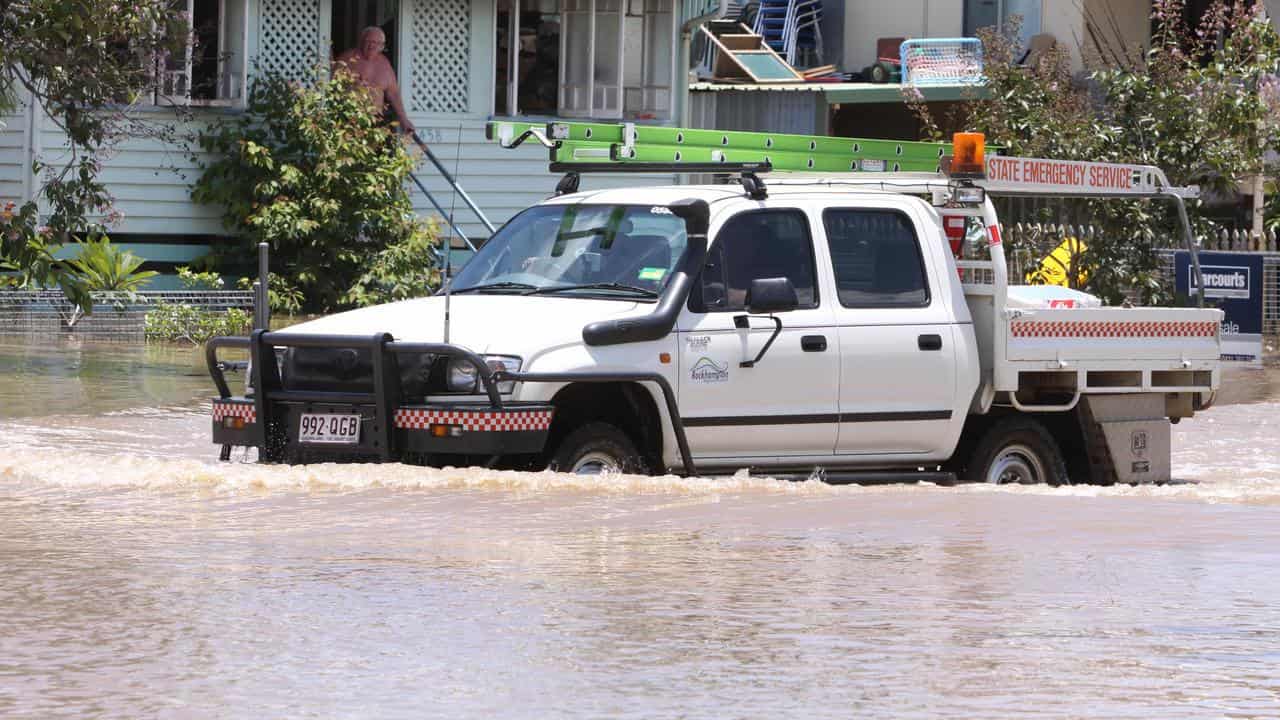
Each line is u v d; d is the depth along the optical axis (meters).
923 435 23.89
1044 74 54.03
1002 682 11.99
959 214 24.92
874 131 81.50
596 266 22.72
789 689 11.76
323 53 59.53
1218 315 26.78
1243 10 55.88
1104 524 19.41
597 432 21.67
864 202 23.83
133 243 57.44
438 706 11.24
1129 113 52.25
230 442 21.89
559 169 25.78
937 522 19.33
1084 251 44.81
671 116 64.56
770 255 22.94
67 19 41.34
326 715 10.99
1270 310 61.28
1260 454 31.61
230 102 58.16
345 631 13.32
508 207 62.25
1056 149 50.91
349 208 57.03
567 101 63.91
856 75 82.25
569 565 16.16
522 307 21.89
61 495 19.92
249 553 16.50
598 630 13.47
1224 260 45.69
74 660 12.33
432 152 61.47
